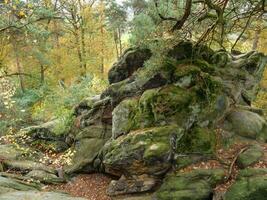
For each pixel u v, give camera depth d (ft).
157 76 42.27
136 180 38.19
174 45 40.88
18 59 85.46
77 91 61.21
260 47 64.75
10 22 32.37
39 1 39.81
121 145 39.37
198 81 41.16
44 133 55.11
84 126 50.72
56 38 91.30
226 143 39.86
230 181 34.30
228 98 44.09
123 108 42.83
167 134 38.22
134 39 41.45
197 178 35.14
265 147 39.58
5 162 48.21
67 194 41.01
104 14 92.32
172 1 38.73
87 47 85.10
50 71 90.63
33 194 38.63
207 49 44.11
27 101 76.23
